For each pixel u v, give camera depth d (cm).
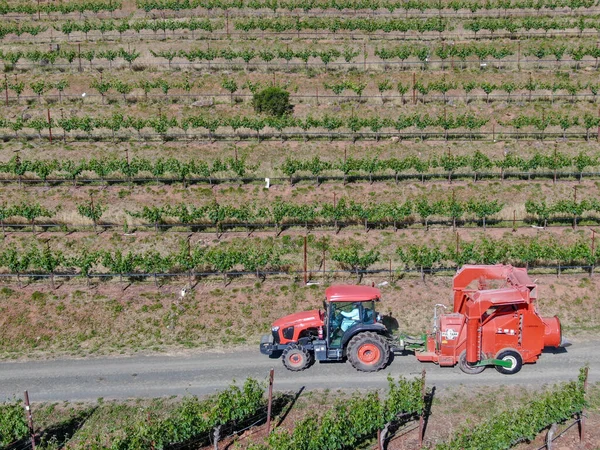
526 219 4844
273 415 2973
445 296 3994
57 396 3219
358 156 5528
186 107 6247
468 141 5731
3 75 6806
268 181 5181
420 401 2697
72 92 6562
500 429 2594
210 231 4759
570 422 2917
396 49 6938
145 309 3934
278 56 6856
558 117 5719
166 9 8081
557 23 7294
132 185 5253
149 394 3200
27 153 5616
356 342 3225
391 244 4553
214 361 3491
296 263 4369
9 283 4228
